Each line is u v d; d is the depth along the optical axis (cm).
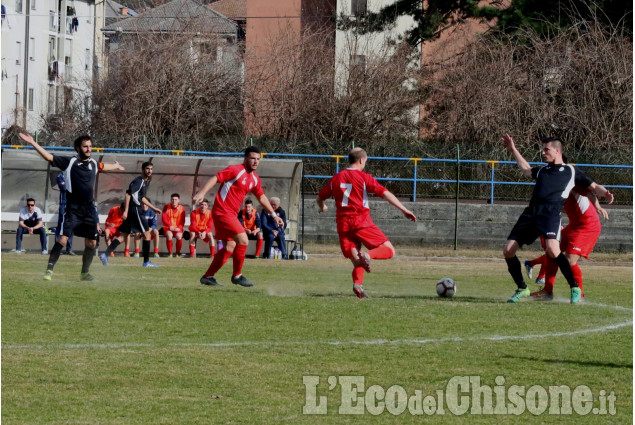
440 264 3509
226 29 7912
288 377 1159
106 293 1952
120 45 6347
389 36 6544
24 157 3788
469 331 1510
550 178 1927
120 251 3794
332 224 4597
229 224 2069
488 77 5844
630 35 5884
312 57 6216
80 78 6538
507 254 1953
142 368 1194
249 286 2156
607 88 5622
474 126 5647
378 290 2225
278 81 6050
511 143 1989
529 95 5688
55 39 10188
